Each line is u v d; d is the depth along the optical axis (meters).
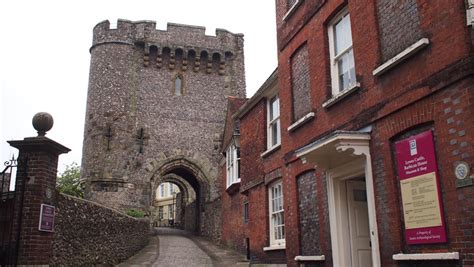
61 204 10.38
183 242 24.28
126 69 30.11
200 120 31.19
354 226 8.71
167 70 31.55
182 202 40.38
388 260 6.96
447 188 5.90
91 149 27.98
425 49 6.45
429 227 6.17
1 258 8.42
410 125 6.67
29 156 9.09
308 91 10.27
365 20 8.02
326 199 9.10
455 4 5.91
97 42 30.23
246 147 16.72
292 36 11.11
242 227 19.16
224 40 33.12
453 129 5.84
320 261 9.22
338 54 9.19
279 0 12.12
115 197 27.28
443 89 6.07
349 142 7.51
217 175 30.30
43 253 8.79
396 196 6.90
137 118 29.77
